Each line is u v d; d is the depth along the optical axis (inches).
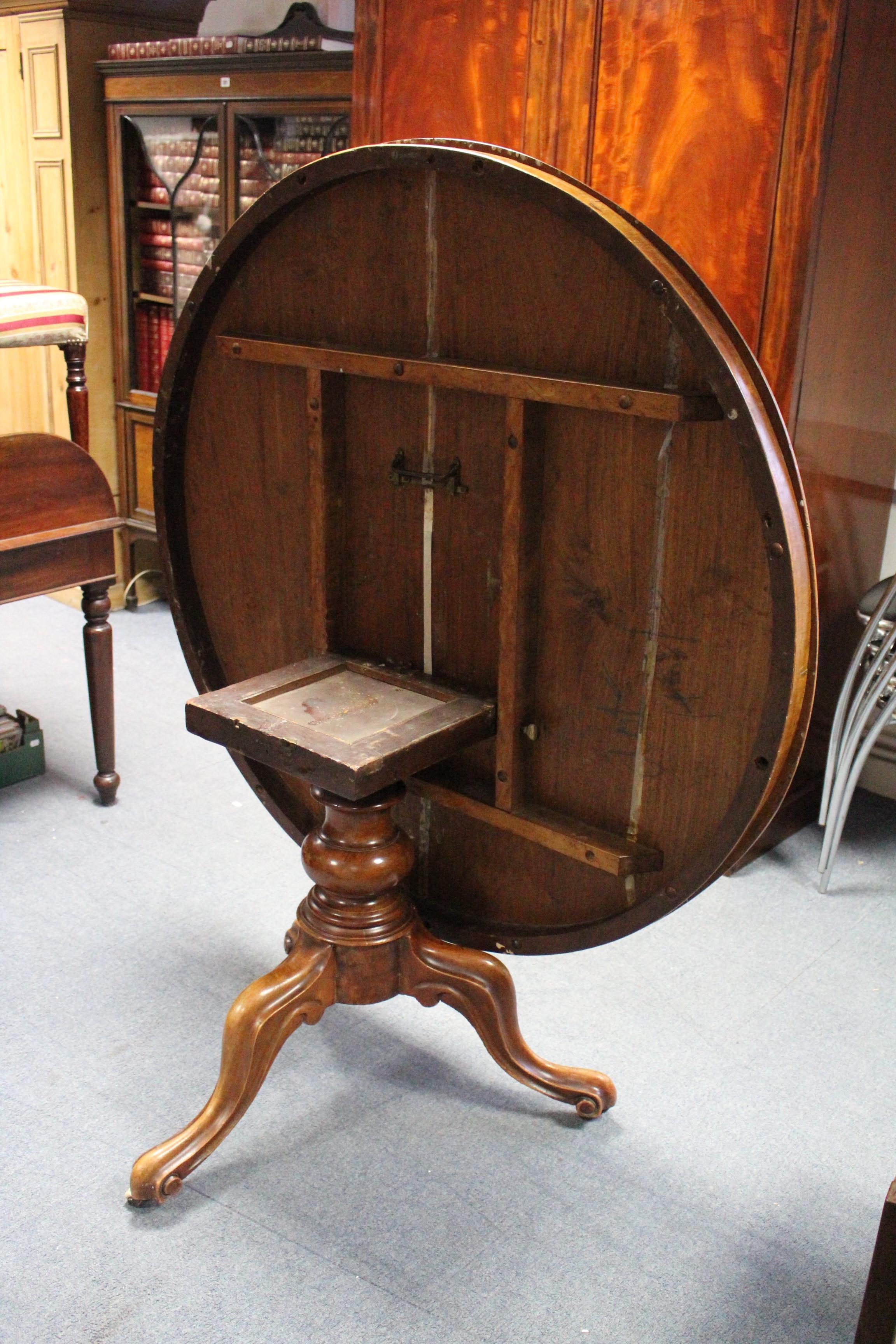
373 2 99.3
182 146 137.6
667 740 55.6
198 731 61.3
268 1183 66.6
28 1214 63.9
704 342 47.4
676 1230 64.6
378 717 60.6
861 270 90.3
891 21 83.8
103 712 105.3
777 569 48.4
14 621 151.9
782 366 85.4
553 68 90.4
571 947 63.7
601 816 59.3
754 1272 62.2
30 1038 77.4
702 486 51.1
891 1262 49.7
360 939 66.4
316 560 65.2
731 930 92.9
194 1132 65.2
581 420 53.9
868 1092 75.7
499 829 65.3
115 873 97.4
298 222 61.1
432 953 67.8
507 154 54.1
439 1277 60.9
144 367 152.0
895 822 112.2
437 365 55.5
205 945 88.2
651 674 55.2
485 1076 75.9
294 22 124.0
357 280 59.9
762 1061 78.0
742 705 52.4
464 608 61.9
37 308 99.0
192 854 100.7
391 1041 78.7
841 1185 68.3
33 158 147.8
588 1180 67.7
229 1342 56.9
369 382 61.4
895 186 91.6
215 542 71.4
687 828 56.1
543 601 58.0
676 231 87.7
